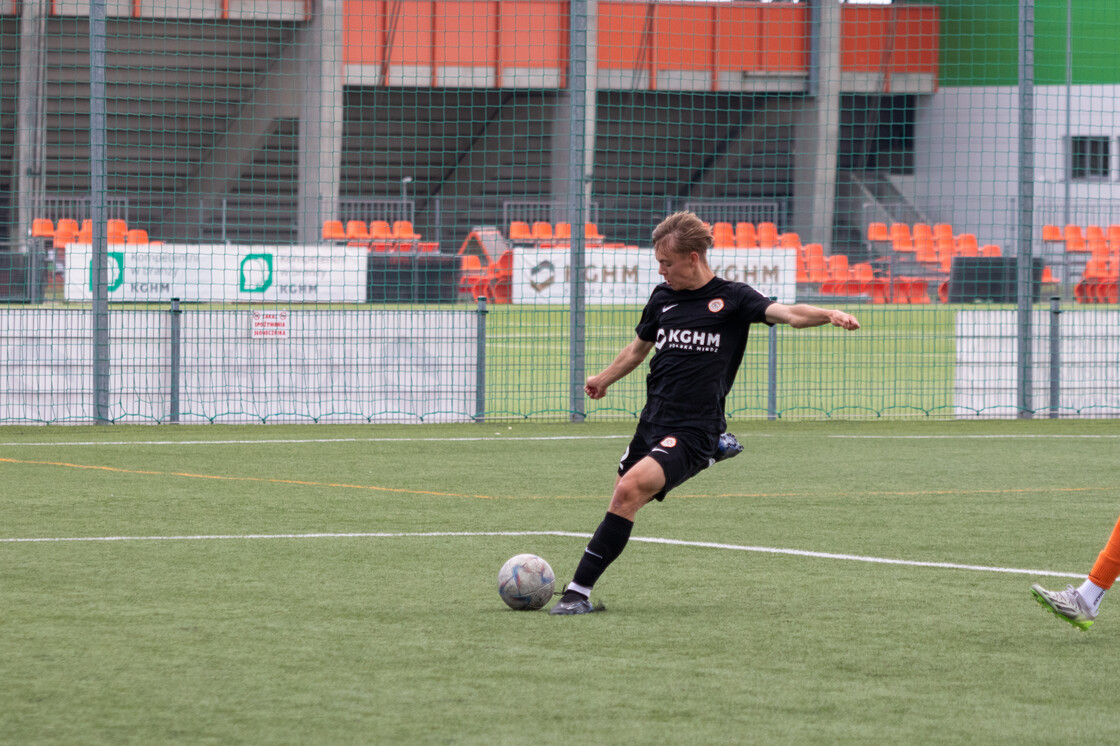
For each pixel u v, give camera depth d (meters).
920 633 13.30
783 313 13.62
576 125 34.84
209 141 72.81
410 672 11.63
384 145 85.69
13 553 17.23
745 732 10.07
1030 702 10.93
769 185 85.56
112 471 25.28
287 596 14.77
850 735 10.03
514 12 73.88
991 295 68.75
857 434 32.28
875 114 81.19
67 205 67.06
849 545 18.31
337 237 71.25
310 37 69.19
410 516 20.56
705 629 13.38
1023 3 35.78
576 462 27.06
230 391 34.22
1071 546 18.36
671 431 14.16
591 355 47.69
